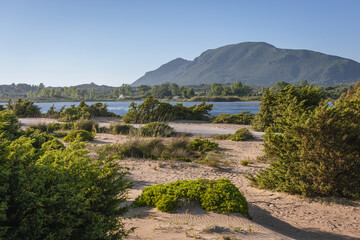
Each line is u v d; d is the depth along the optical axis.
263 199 6.21
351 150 6.15
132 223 4.01
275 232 4.11
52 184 2.43
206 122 26.56
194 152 12.48
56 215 2.26
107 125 21.50
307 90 19.67
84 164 2.87
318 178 6.16
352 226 4.83
